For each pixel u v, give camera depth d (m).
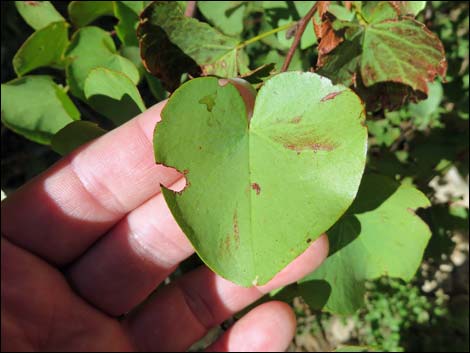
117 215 0.17
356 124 0.12
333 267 0.18
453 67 0.27
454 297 0.33
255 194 0.13
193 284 0.18
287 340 0.17
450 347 0.31
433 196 0.27
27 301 0.16
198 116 0.12
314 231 0.12
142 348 0.18
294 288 0.18
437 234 0.25
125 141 0.16
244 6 0.21
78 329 0.16
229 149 0.13
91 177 0.16
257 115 0.13
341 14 0.17
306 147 0.13
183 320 0.18
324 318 0.32
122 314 0.18
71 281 0.17
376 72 0.17
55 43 0.21
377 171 0.26
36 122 0.20
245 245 0.12
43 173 0.16
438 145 0.26
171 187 0.16
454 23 0.28
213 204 0.12
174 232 0.17
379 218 0.18
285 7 0.20
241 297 0.18
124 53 0.20
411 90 0.17
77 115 0.20
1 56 0.30
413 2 0.16
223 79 0.13
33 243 0.16
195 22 0.17
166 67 0.17
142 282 0.17
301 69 0.22
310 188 0.12
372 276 0.18
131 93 0.17
